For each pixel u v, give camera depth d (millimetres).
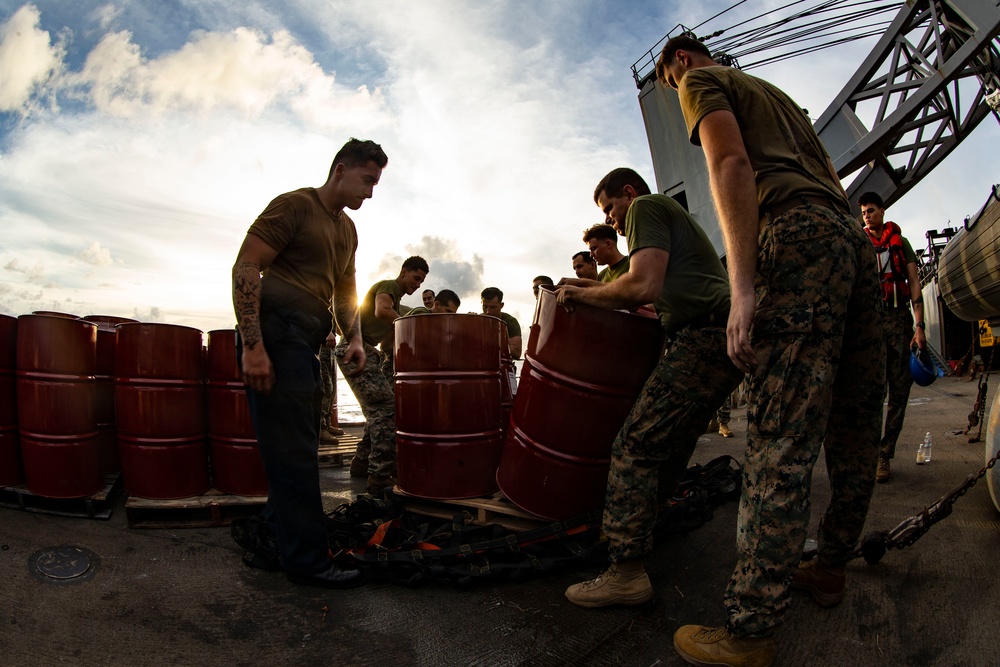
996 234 4273
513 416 2842
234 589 2371
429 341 3109
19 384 3154
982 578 2084
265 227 2330
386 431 3973
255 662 1823
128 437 3180
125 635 1972
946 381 12289
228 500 3168
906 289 3527
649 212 2178
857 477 1877
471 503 2977
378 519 3049
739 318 1534
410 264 4898
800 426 1546
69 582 2322
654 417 2143
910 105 14594
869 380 1815
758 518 1563
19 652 1823
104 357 3555
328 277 2566
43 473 3078
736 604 1577
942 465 3820
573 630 1997
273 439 2330
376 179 2607
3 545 2600
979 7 12969
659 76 2203
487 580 2404
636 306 2238
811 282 1571
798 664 1668
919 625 1822
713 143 1646
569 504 2605
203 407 3363
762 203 1687
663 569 2506
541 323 2701
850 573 2262
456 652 1874
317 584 2391
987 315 5078
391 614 2154
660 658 1776
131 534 2961
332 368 7055
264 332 2326
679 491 3373
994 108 8852
